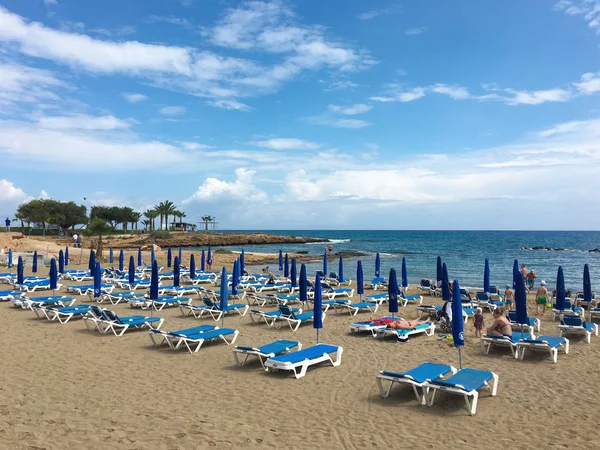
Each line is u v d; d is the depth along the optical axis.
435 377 7.14
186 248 70.31
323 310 15.96
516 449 5.51
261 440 5.71
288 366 8.11
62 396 7.21
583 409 6.81
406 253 57.72
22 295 15.88
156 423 6.20
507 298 16.42
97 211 90.38
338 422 6.30
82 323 13.06
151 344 10.71
